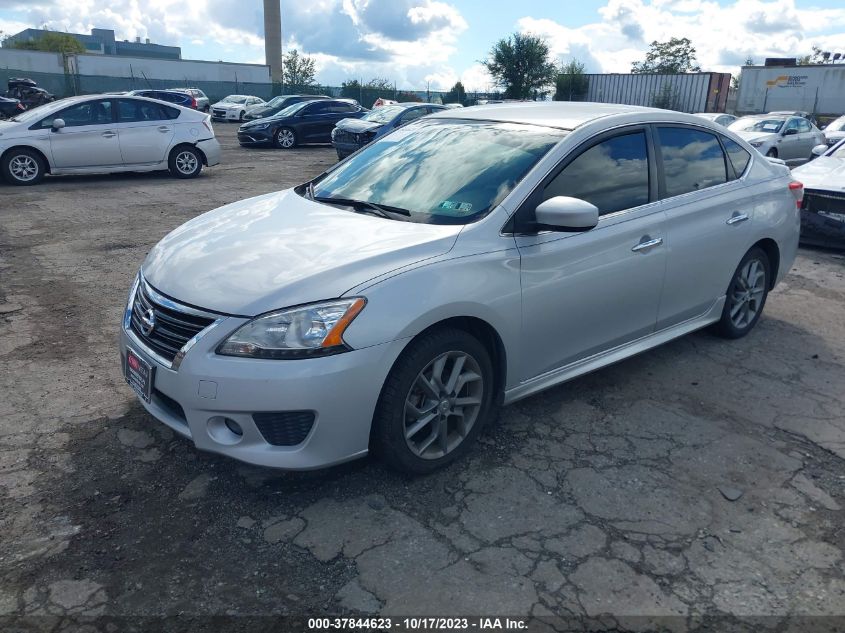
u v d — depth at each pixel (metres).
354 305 2.72
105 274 6.29
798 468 3.33
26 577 2.48
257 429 2.71
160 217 9.04
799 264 7.27
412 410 2.98
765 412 3.90
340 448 2.80
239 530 2.76
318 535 2.74
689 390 4.14
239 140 19.94
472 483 3.12
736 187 4.57
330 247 3.02
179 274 3.00
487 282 3.08
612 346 3.91
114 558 2.59
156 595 2.42
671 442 3.53
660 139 4.09
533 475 3.20
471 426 3.26
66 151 11.62
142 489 3.01
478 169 3.53
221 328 2.71
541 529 2.81
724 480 3.21
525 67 50.94
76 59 42.81
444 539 2.73
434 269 2.94
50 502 2.90
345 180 3.97
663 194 4.02
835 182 7.63
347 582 2.50
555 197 3.18
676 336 4.34
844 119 18.95
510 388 3.40
